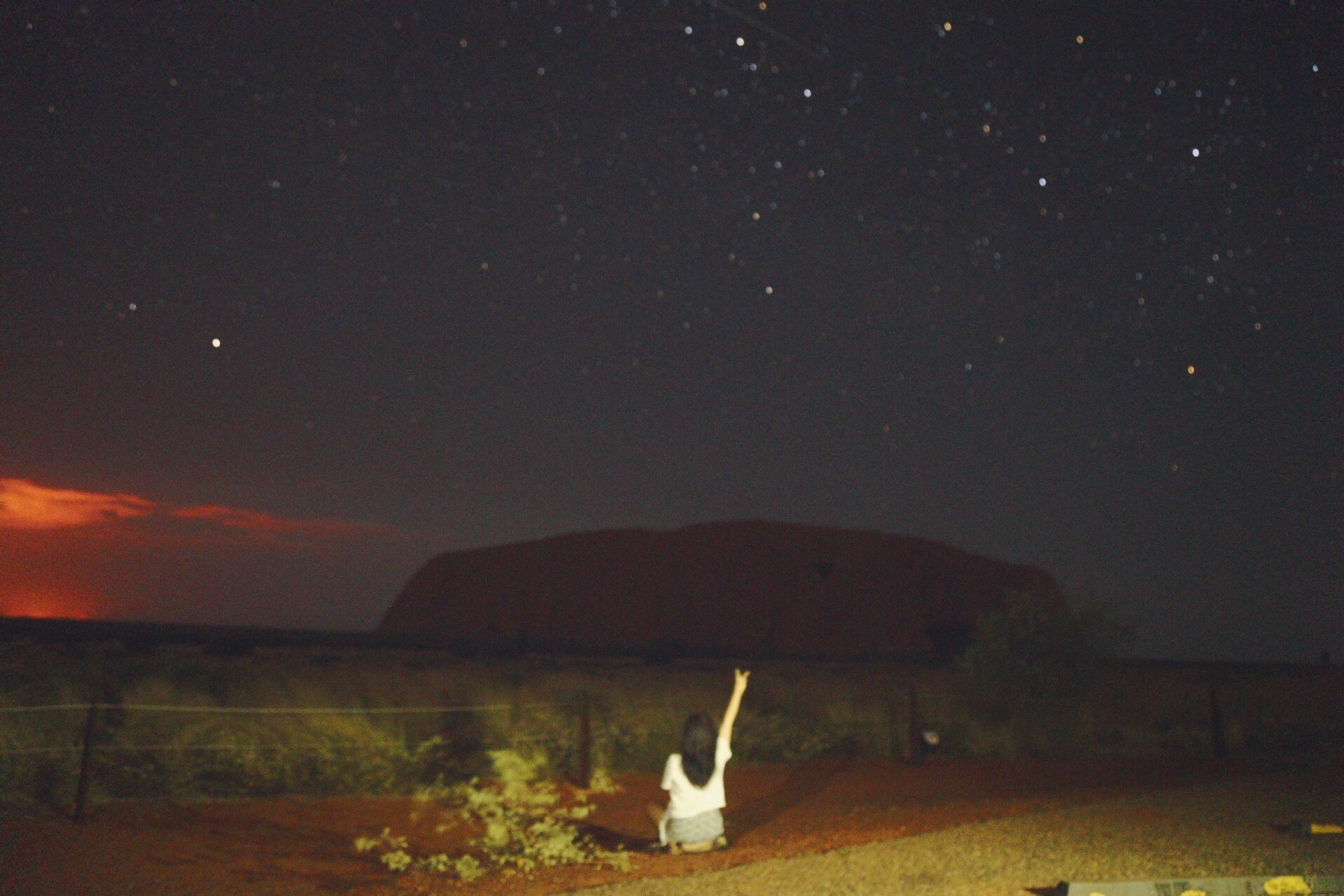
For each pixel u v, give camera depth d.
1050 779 11.99
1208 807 9.48
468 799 9.95
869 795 11.03
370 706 12.84
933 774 12.58
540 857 7.79
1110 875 6.73
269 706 11.66
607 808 10.24
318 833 8.38
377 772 10.45
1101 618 17.39
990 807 9.70
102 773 9.00
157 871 6.84
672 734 13.54
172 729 9.94
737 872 6.97
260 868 7.15
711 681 19.92
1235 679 26.08
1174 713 17.50
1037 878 6.70
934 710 16.30
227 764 9.72
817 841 8.16
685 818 7.95
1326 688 22.73
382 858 7.70
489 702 13.88
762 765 13.20
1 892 6.14
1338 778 11.46
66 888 6.32
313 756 10.33
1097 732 15.68
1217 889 6.17
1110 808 9.45
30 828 7.51
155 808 8.45
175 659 16.69
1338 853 7.38
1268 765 12.98
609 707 14.77
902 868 7.02
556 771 11.91
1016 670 16.89
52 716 9.59
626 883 6.74
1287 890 6.18
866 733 15.02
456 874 7.24
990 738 14.75
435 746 11.90
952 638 57.22
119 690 11.14
